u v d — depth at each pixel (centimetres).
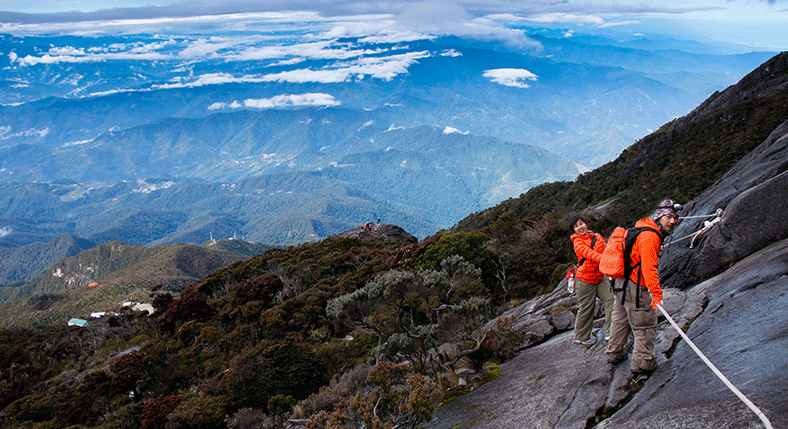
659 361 450
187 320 2752
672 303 584
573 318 830
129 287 13325
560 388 511
